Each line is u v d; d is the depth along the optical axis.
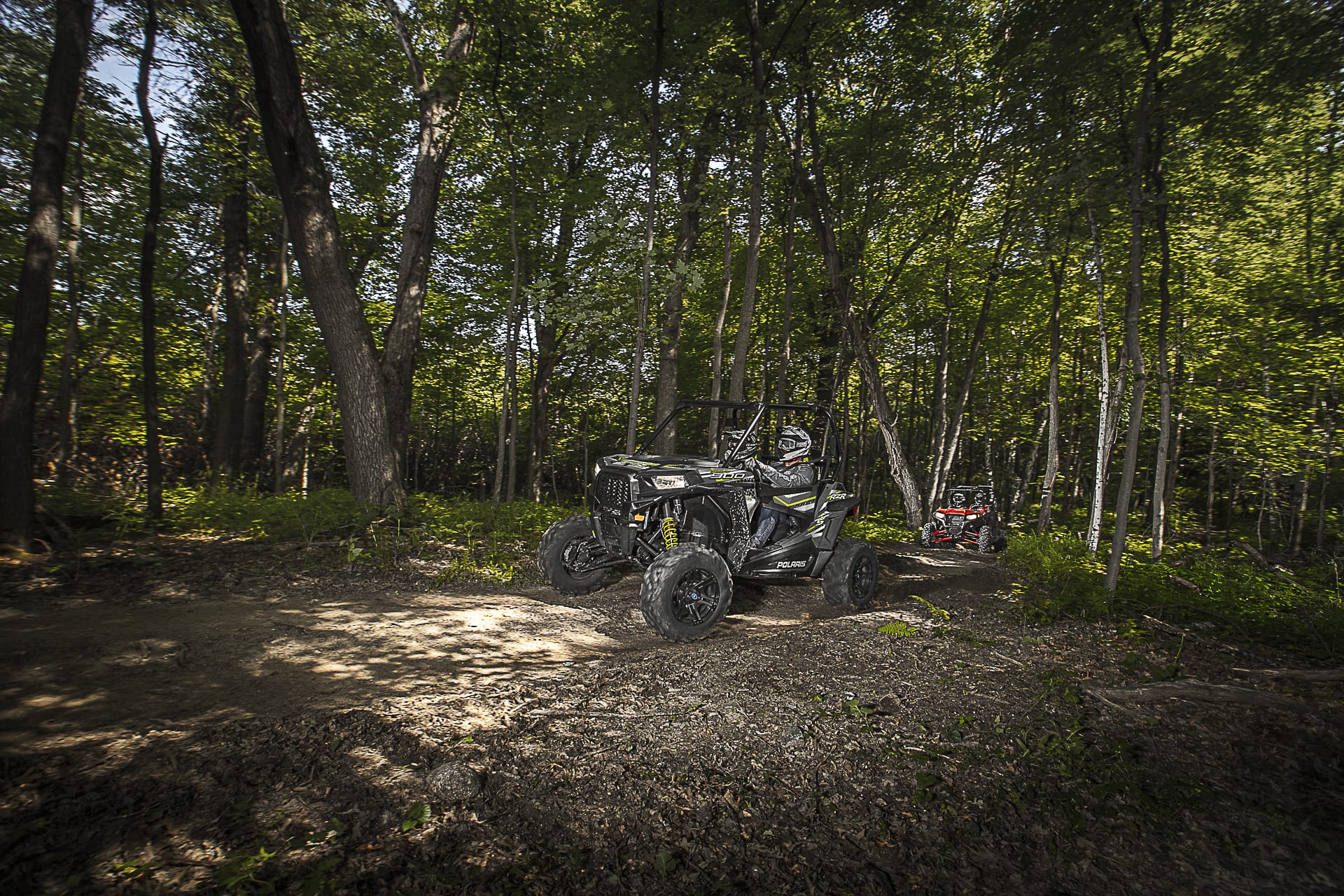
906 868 2.07
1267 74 6.68
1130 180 6.25
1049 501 13.91
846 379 17.61
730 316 19.03
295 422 20.72
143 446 17.69
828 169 15.16
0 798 2.24
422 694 3.28
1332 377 12.73
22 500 5.95
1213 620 5.03
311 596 5.12
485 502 10.45
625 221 9.29
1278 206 12.41
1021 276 15.81
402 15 11.04
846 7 10.94
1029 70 7.67
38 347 6.09
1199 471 21.42
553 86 9.82
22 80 10.07
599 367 22.22
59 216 6.32
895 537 13.87
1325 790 2.51
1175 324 13.47
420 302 10.06
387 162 13.84
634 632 4.66
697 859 2.09
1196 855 2.14
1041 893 1.96
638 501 4.70
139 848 2.02
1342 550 12.81
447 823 2.21
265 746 2.67
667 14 9.14
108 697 3.11
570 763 2.62
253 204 14.29
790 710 3.15
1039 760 2.72
